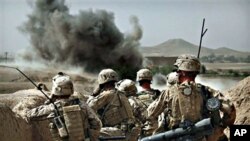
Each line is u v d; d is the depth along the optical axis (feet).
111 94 23.43
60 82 18.16
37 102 24.07
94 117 18.43
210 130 18.10
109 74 23.59
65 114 17.78
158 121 20.36
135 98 26.86
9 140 17.61
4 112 18.03
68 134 17.63
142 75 28.25
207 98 18.79
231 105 18.44
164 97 19.07
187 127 18.30
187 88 18.66
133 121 23.65
